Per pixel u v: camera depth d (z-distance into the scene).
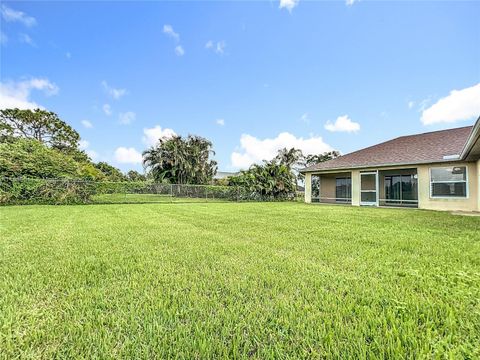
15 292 2.24
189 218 7.82
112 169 44.88
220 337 1.57
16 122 27.31
